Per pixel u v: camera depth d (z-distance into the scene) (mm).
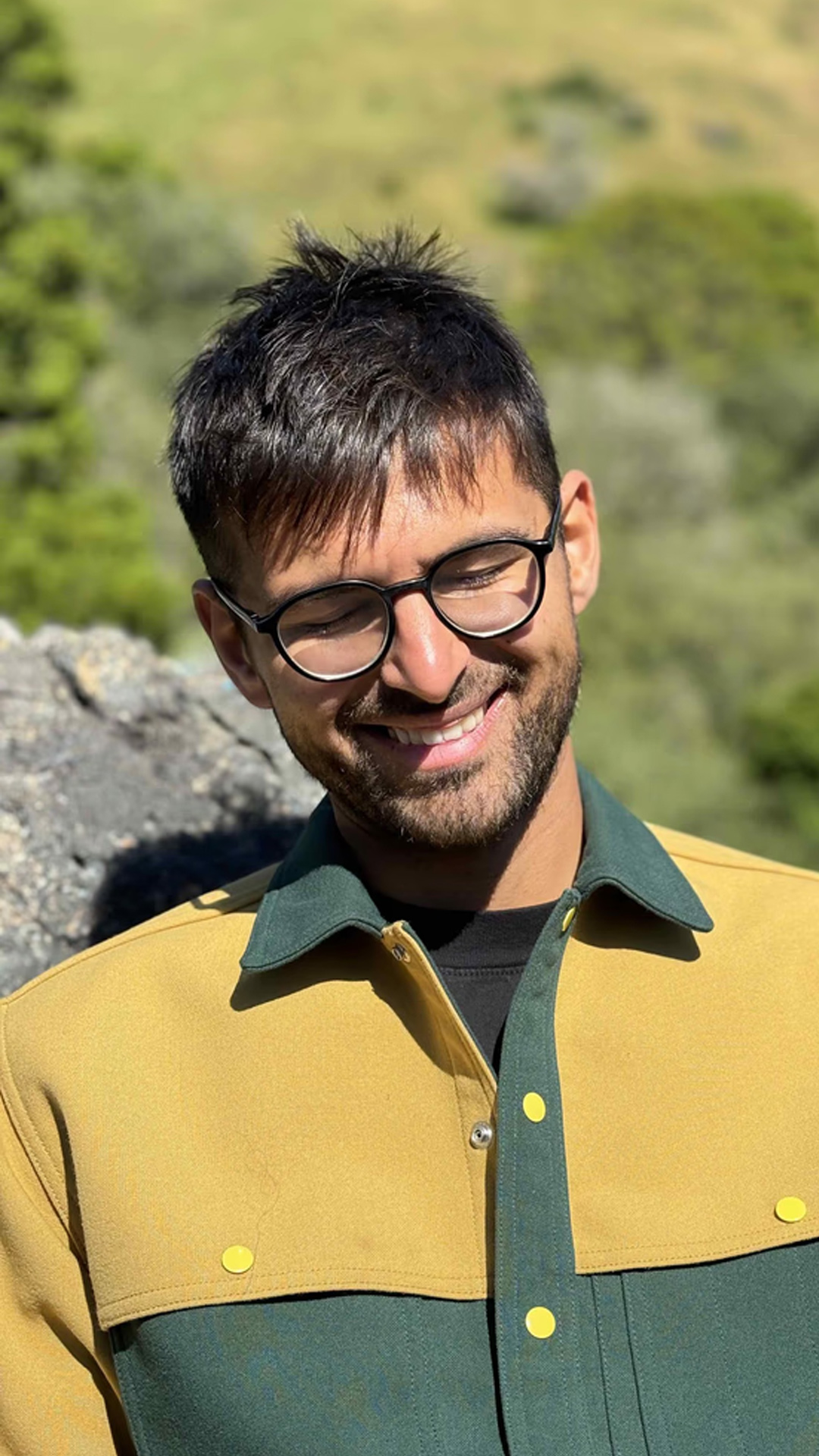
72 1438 1462
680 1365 1334
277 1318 1366
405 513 1352
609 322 26094
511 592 1383
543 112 38812
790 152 40469
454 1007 1385
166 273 20031
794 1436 1330
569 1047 1449
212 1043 1494
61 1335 1504
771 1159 1402
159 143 36625
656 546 18562
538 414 1453
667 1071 1438
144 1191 1426
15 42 14227
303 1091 1445
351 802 1449
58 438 12211
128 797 2119
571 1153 1402
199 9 42812
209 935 1590
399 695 1370
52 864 2023
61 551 11461
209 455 1430
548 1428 1291
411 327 1396
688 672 16078
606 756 14289
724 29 45531
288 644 1403
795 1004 1479
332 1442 1319
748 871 1664
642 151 39156
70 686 2287
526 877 1492
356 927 1509
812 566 19156
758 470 21969
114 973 1577
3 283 12398
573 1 44938
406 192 35375
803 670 16312
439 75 40406
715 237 27094
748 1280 1365
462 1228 1385
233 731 2246
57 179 14328
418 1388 1332
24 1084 1530
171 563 14055
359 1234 1378
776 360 24141
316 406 1356
